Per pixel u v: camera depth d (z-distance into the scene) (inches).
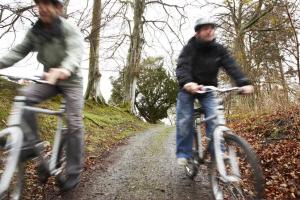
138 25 960.9
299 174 205.9
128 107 1024.2
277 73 483.5
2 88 379.2
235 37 711.7
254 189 133.0
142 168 249.3
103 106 843.4
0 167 124.0
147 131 587.5
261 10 679.7
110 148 346.9
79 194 189.9
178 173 232.2
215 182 161.8
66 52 151.8
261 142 295.7
